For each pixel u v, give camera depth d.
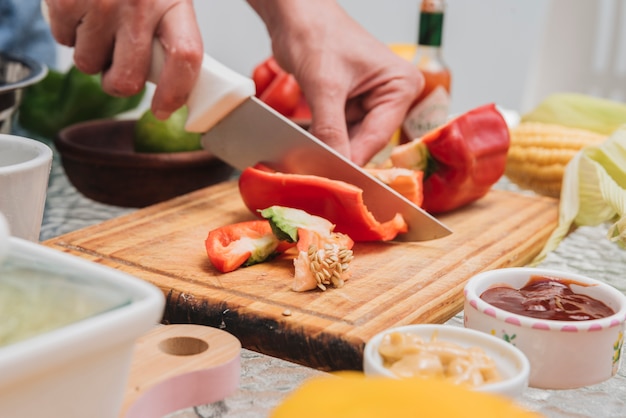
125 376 0.64
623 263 1.22
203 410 0.79
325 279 0.98
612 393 0.83
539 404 0.81
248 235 1.09
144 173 1.33
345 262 1.00
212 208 1.30
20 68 1.45
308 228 1.05
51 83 1.71
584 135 1.43
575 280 0.94
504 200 1.41
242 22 2.73
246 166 1.25
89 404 0.62
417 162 1.28
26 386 0.57
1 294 0.62
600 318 0.88
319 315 0.92
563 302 0.90
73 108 1.66
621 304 0.88
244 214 1.28
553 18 2.52
